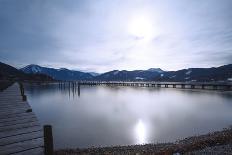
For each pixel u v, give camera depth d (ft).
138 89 270.67
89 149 30.25
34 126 24.47
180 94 171.32
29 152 16.35
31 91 221.46
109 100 132.26
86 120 66.03
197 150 21.94
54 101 127.44
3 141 18.89
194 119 65.41
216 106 95.86
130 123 60.59
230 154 19.47
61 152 26.43
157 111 84.28
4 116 29.91
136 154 24.16
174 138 43.65
